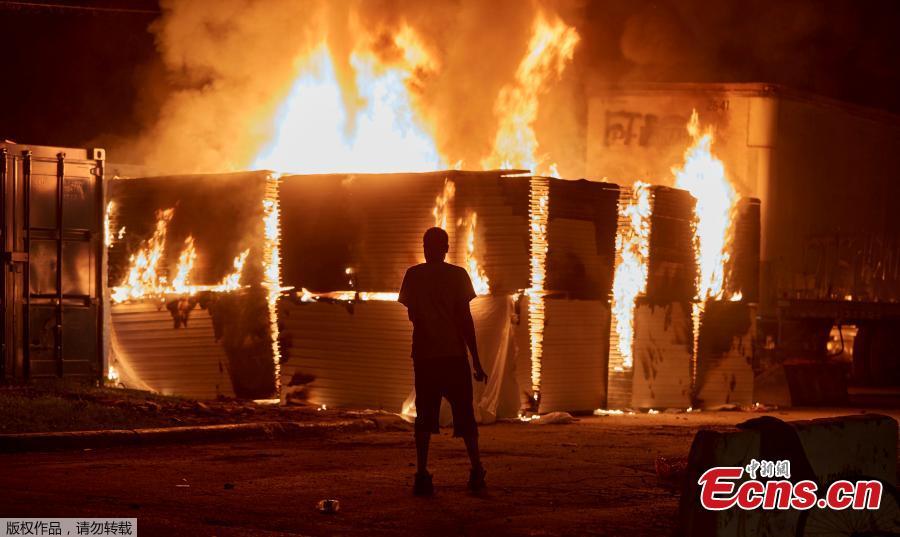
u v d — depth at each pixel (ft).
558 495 27.02
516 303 47.50
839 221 77.51
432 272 27.91
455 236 46.80
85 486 27.27
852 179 78.69
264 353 49.93
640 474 30.76
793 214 73.31
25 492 26.11
